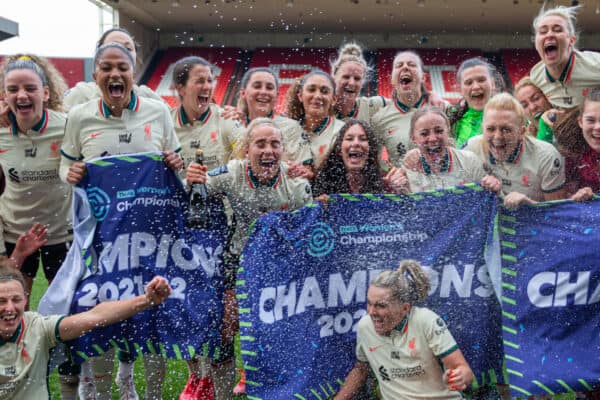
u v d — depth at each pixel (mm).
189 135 4973
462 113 5512
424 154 4234
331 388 3697
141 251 3883
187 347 3809
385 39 24516
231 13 22062
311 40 24719
